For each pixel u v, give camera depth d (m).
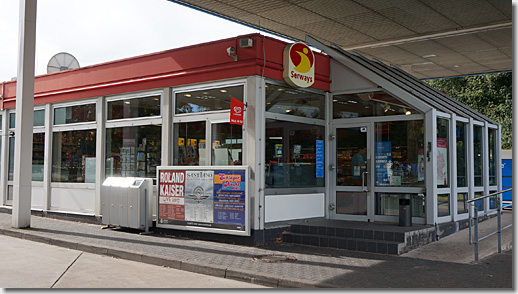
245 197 9.73
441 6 12.82
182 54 11.16
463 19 13.78
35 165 14.70
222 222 10.05
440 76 21.06
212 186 10.25
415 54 17.55
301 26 14.95
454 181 10.98
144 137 12.03
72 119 13.73
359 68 11.24
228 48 10.09
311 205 11.17
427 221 10.23
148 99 11.98
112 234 11.12
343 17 13.89
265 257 8.55
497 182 14.56
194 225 10.51
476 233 8.41
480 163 13.34
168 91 11.45
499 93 25.75
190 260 8.27
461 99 26.94
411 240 9.29
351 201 11.38
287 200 10.55
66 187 13.71
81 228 11.99
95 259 8.91
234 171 9.92
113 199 11.74
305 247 9.70
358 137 11.36
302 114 11.14
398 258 8.58
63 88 13.80
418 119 10.56
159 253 8.87
